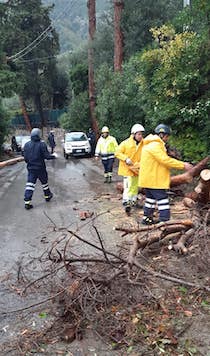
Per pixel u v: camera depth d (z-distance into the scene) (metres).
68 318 2.86
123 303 2.95
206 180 4.79
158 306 2.92
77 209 6.38
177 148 7.21
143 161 4.88
